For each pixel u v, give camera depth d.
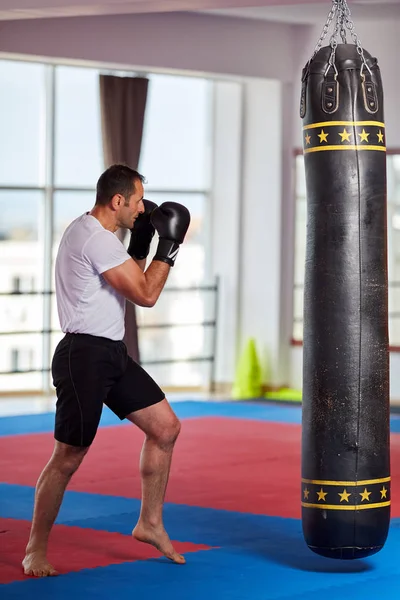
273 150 11.68
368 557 4.99
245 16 11.05
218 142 11.98
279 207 11.67
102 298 4.48
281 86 11.59
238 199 11.90
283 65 11.51
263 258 11.80
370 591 4.44
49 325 11.51
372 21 11.10
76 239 4.49
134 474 7.07
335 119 4.41
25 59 10.26
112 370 4.50
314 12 10.79
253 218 11.85
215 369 12.14
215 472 7.17
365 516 4.42
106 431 8.96
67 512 5.89
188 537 5.32
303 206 11.77
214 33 10.99
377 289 4.46
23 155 11.21
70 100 11.36
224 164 11.97
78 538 5.27
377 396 4.46
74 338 4.50
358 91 4.41
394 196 11.24
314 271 4.48
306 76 4.52
